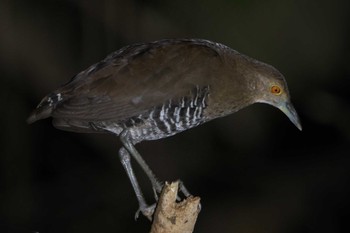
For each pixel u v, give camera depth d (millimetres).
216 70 9812
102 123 9711
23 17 14336
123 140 9727
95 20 14008
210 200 15680
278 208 15742
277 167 16031
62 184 15758
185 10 13984
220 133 15281
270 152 16016
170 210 8289
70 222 15492
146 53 9672
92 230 15438
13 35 14258
